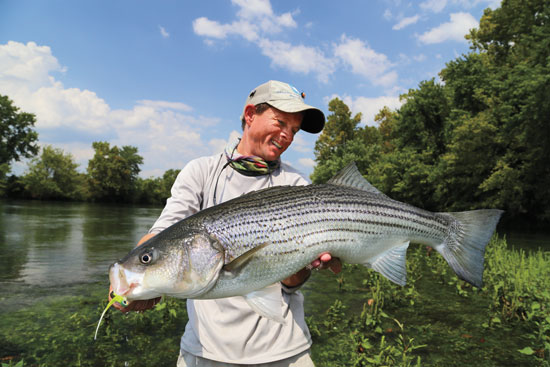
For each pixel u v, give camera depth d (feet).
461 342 15.33
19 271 29.53
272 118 7.89
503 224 85.71
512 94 75.87
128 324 17.47
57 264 32.60
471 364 13.38
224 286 6.62
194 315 7.33
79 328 16.89
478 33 116.47
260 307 6.66
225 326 6.93
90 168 272.72
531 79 70.79
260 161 8.04
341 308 19.90
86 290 23.65
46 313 18.99
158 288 6.24
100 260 34.73
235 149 8.57
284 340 7.06
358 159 149.07
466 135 81.46
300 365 7.20
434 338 15.80
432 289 23.94
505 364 13.34
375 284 23.85
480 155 81.56
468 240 8.99
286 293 7.59
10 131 209.15
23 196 253.03
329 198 7.72
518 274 20.77
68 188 269.44
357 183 8.34
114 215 116.57
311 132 9.19
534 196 78.84
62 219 90.68
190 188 7.80
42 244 45.21
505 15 106.63
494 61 112.68
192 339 7.20
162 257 6.24
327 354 14.28
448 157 84.94
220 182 8.02
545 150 71.97
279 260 6.97
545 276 22.15
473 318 18.22
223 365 6.79
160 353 14.39
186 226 6.57
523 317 17.65
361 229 7.88
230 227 6.75
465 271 8.77
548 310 17.03
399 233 8.36
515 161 79.71
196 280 6.40
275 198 7.27
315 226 7.39
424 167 96.84
